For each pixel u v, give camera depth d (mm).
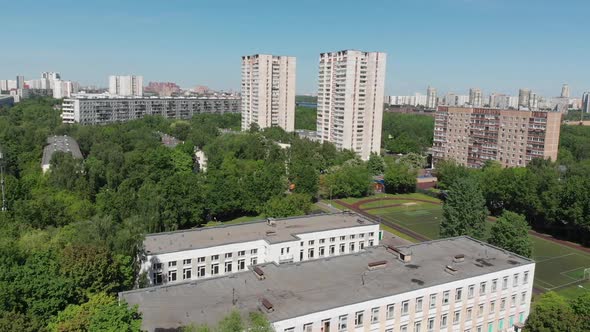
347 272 73500
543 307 70875
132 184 146750
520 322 80375
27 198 122625
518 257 82188
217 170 183250
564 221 143625
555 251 132250
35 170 161875
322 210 168500
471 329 74688
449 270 74188
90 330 46250
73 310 53938
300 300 63031
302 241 104000
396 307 66250
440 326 71250
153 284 89188
